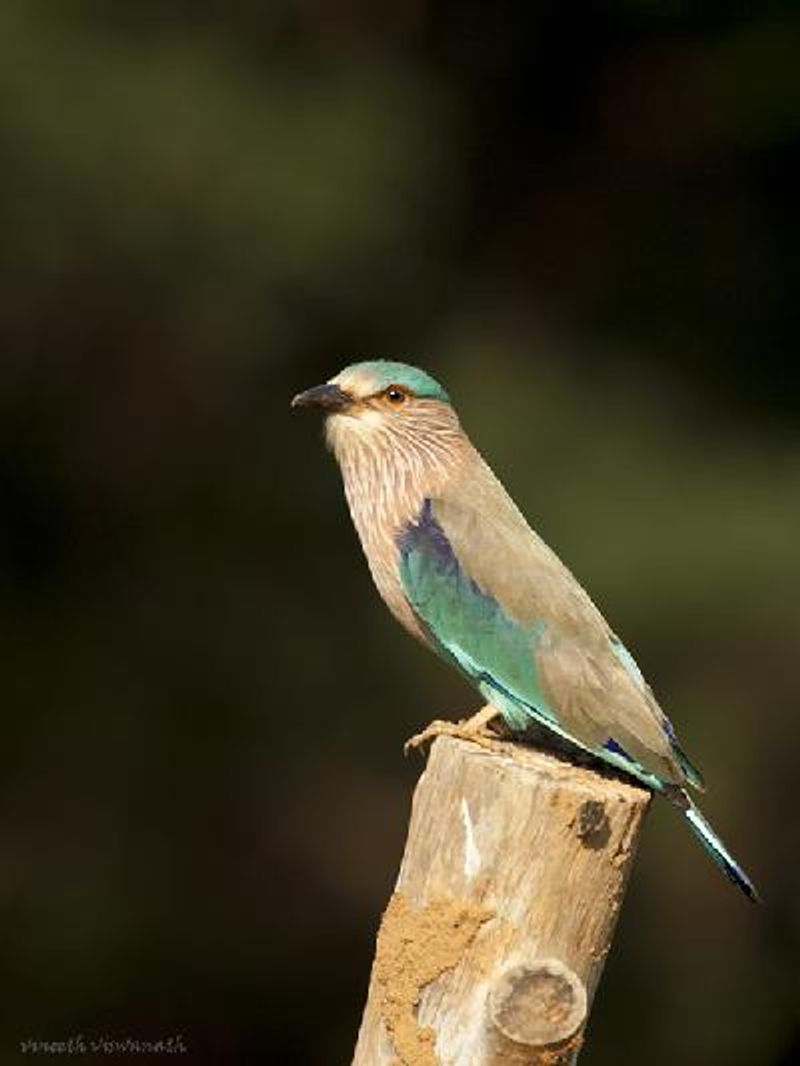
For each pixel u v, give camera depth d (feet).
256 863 55.98
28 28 52.08
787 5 59.21
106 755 55.47
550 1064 23.40
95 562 56.18
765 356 58.13
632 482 53.52
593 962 24.59
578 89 60.64
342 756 55.52
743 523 52.60
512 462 53.83
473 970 24.31
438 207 56.44
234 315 54.54
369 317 55.83
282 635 55.67
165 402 56.34
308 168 52.75
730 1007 54.03
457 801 24.67
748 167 59.93
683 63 60.13
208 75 53.11
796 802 53.62
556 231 59.72
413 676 54.90
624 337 58.23
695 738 52.39
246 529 56.34
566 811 24.35
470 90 59.52
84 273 54.08
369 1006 24.95
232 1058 55.52
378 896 56.13
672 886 53.78
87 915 55.16
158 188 51.96
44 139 51.57
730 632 52.24
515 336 57.88
